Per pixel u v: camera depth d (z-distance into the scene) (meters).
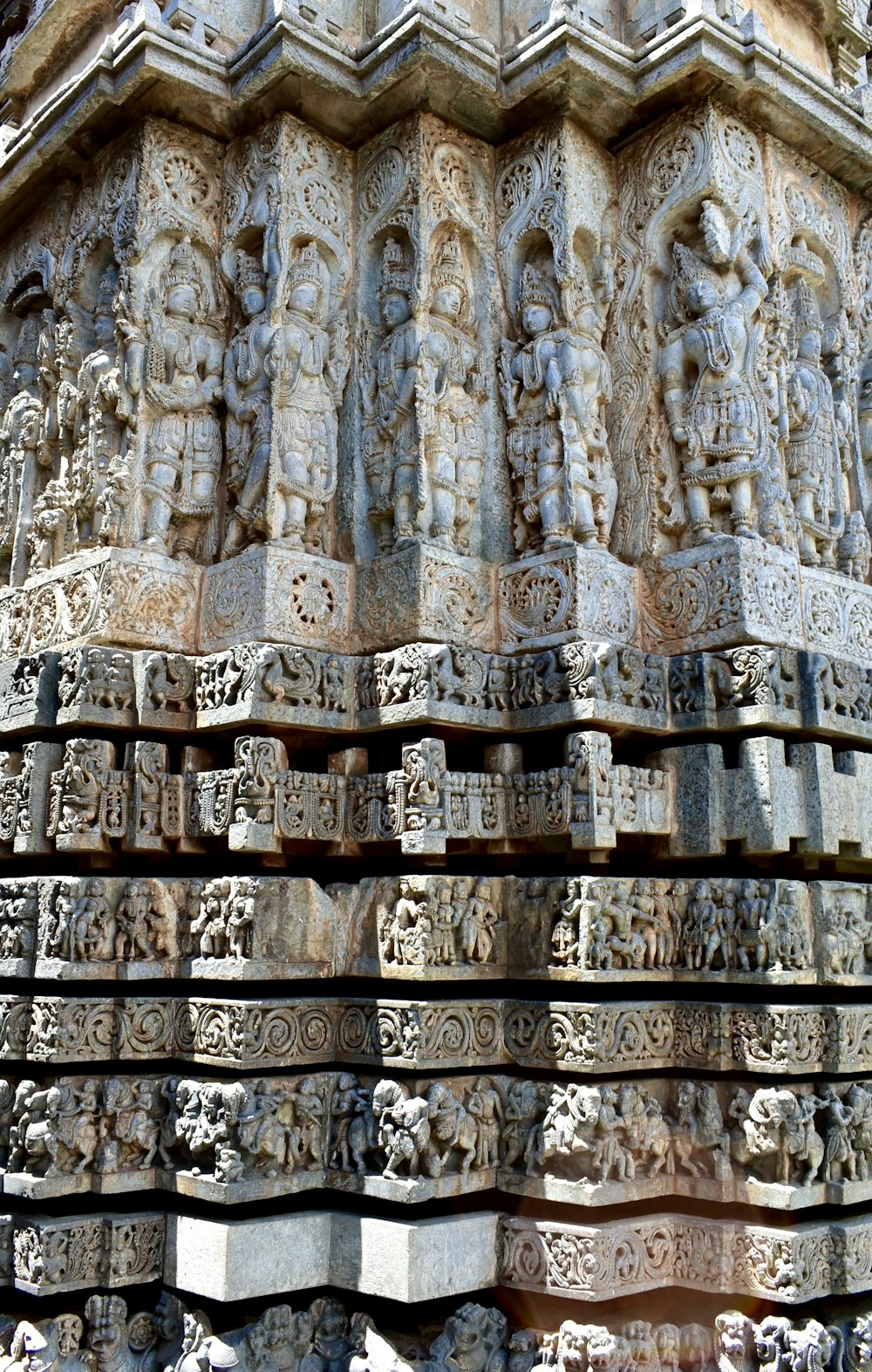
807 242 7.34
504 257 6.88
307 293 6.62
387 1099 5.54
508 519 6.68
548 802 5.82
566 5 6.47
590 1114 5.47
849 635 6.82
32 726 6.22
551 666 5.99
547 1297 5.66
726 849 6.02
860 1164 5.83
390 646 6.21
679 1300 5.78
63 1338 5.39
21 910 6.03
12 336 8.27
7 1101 5.92
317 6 6.85
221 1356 5.16
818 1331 5.36
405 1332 5.53
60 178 7.51
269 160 6.69
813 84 6.91
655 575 6.49
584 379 6.59
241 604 6.23
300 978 5.75
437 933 5.66
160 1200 5.81
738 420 6.45
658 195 6.80
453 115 6.79
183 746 6.22
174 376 6.69
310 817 5.86
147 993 6.01
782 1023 5.62
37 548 7.18
